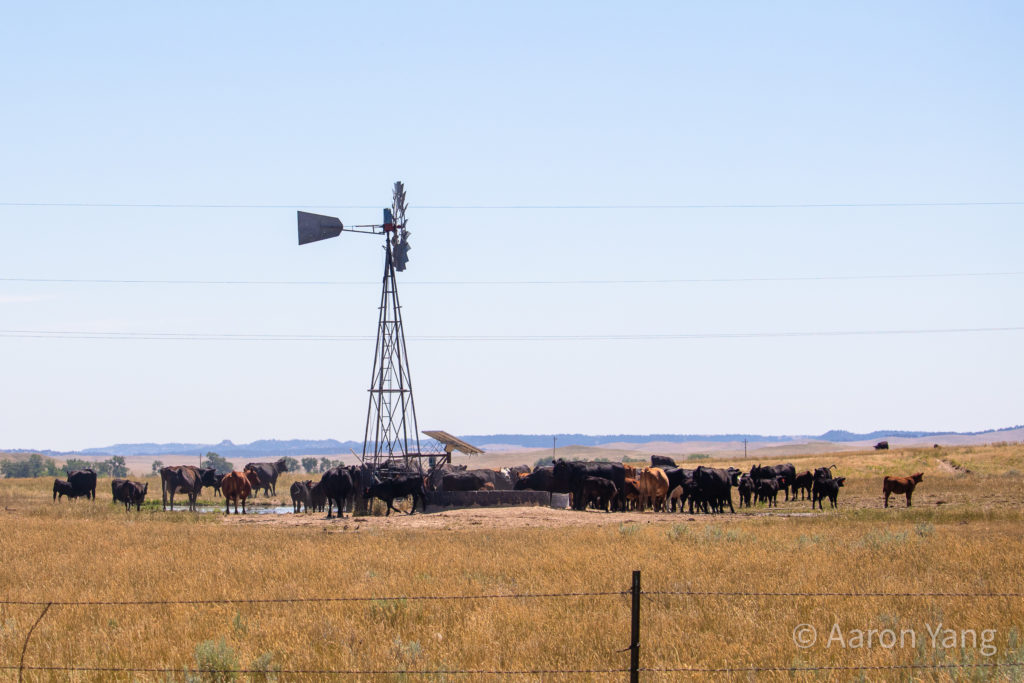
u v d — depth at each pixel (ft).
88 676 71.72
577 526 204.95
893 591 100.48
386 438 304.71
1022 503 245.86
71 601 99.76
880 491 322.14
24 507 266.36
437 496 264.93
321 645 79.66
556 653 76.74
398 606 91.97
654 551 138.62
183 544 157.07
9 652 78.74
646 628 83.41
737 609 89.20
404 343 309.22
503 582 110.11
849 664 72.38
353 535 178.09
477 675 69.31
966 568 117.19
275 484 383.86
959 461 390.63
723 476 259.60
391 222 309.83
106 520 221.05
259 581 113.39
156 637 82.43
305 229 308.40
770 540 153.79
